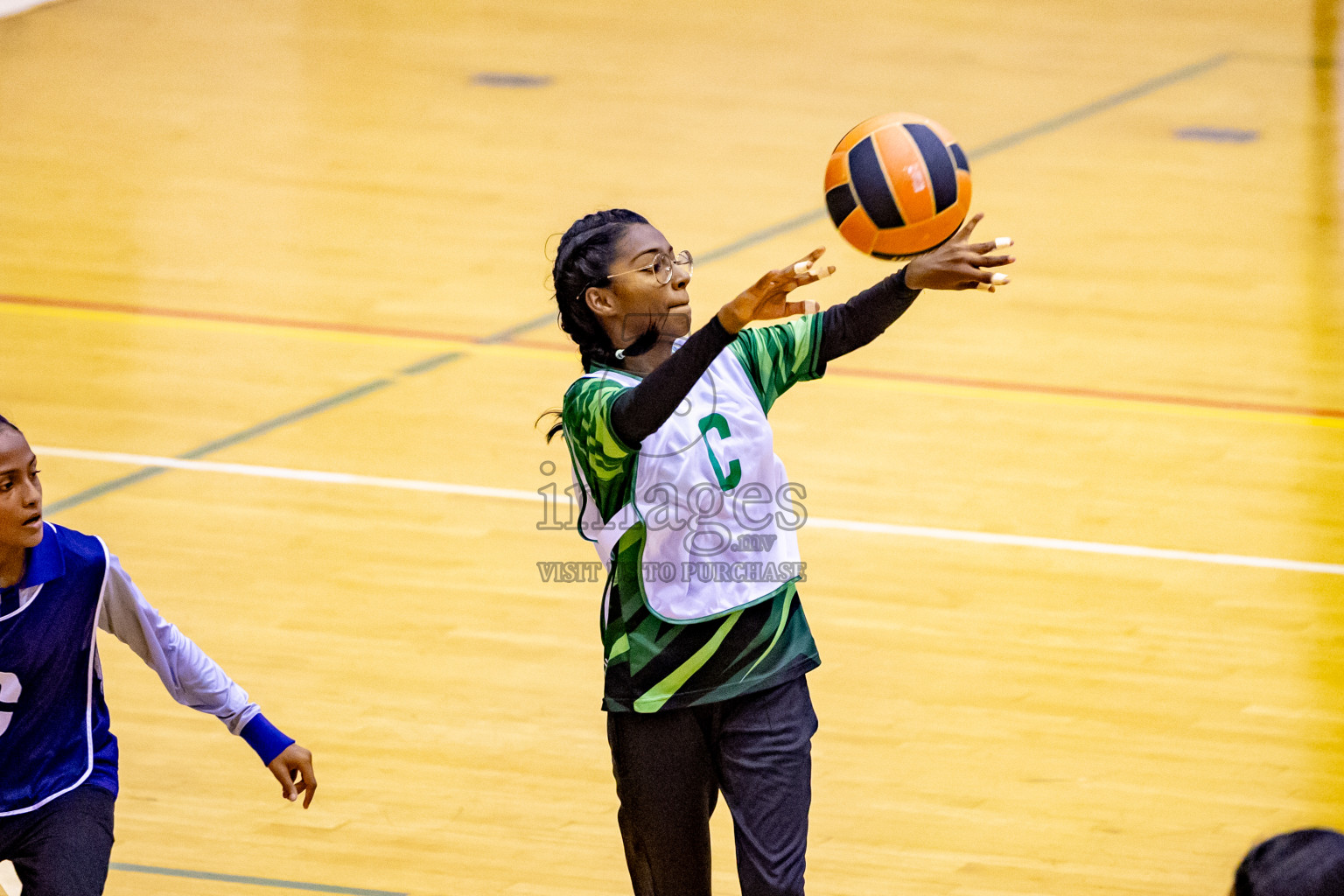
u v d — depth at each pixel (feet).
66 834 36.63
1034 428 81.30
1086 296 99.30
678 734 38.06
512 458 78.13
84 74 143.95
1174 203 115.03
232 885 47.42
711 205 115.55
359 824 50.65
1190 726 55.93
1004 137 129.49
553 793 52.60
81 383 86.38
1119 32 158.10
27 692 36.22
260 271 103.04
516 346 92.48
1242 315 96.22
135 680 59.31
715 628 37.58
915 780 52.95
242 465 77.15
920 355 90.84
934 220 38.52
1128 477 75.92
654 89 142.72
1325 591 65.31
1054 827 50.37
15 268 102.78
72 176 119.65
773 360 39.04
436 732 56.03
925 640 61.87
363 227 111.24
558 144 128.36
